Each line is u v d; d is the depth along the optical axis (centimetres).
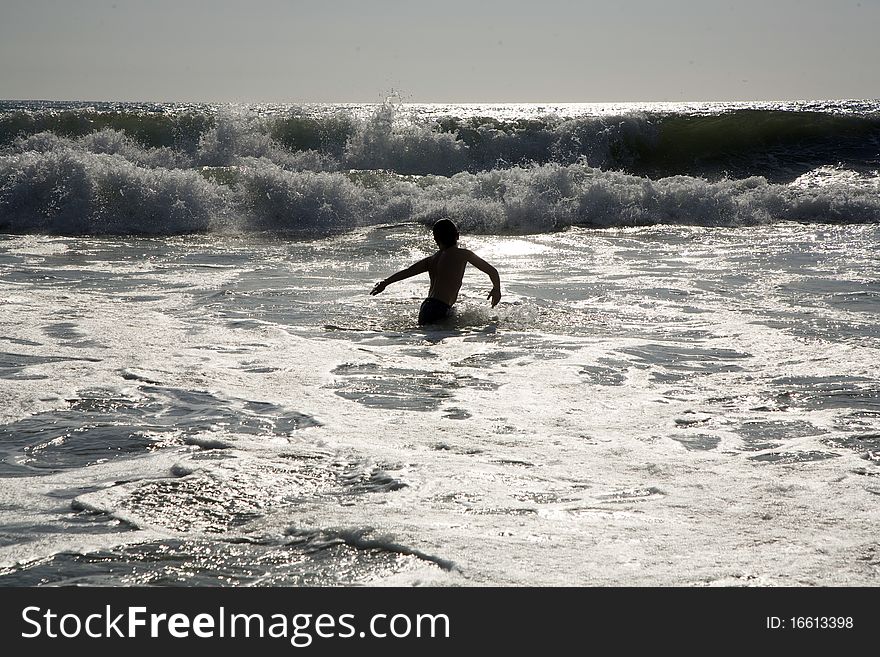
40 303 1886
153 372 1309
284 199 3453
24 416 1076
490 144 4772
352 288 2164
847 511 767
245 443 978
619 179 3803
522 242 3058
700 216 3581
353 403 1159
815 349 1482
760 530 727
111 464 908
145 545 714
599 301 1964
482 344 1545
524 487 837
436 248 2931
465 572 659
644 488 834
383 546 705
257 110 4909
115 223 3331
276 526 748
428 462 912
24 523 755
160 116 4756
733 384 1256
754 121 5072
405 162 4628
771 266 2492
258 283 2225
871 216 3634
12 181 3384
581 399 1181
